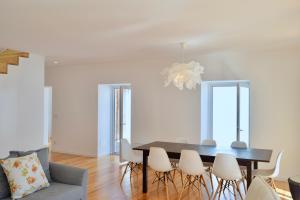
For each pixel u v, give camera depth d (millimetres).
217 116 6312
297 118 5148
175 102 6367
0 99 5109
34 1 2828
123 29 3848
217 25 3646
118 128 7797
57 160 6922
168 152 4324
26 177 3006
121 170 5961
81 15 3254
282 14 3199
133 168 5805
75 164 6504
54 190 3139
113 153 7852
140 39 4430
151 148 4293
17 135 5414
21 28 3803
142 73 6754
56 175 3498
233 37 4277
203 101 6176
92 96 7492
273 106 5348
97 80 7395
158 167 4266
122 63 7012
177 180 5238
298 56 5137
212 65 5922
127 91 7672
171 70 4328
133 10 3084
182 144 5047
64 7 2998
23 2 2852
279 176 5266
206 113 6305
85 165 6410
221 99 6258
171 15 3246
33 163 3158
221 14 3209
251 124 5539
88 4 2910
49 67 8102
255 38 4336
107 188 4723
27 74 5637
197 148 4586
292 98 5188
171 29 3836
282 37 4277
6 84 5219
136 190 4633
